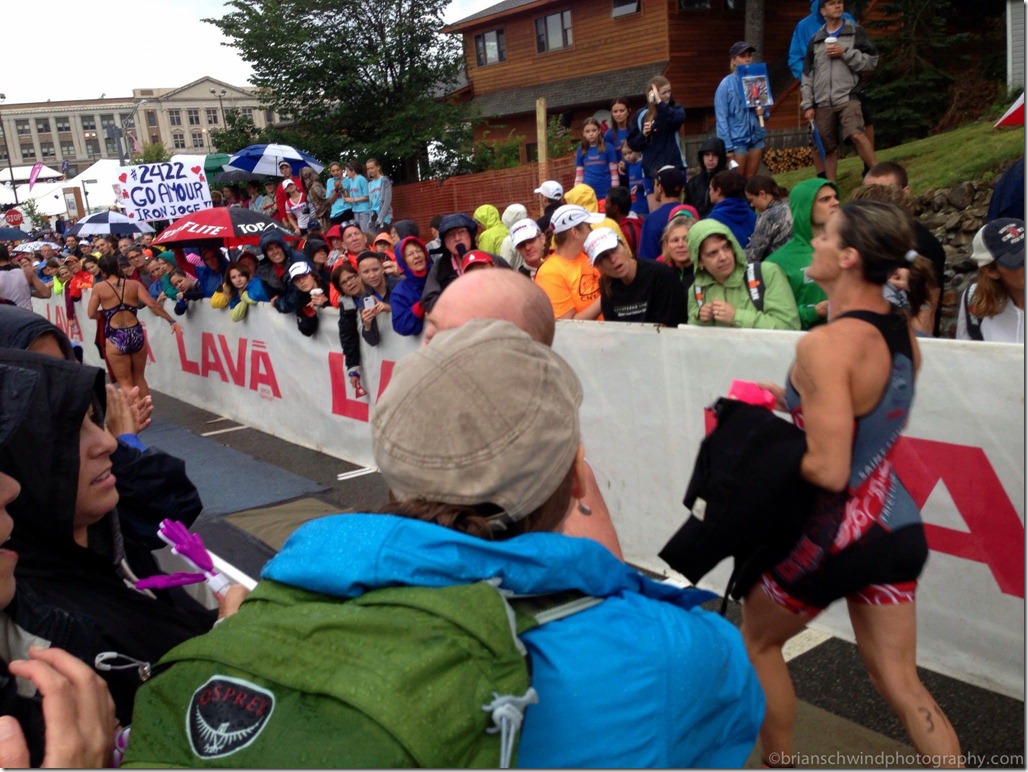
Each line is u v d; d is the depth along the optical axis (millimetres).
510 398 1060
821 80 7867
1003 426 2635
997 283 3180
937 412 2783
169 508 2047
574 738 998
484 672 915
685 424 3635
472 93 29156
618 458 3998
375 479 5859
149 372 10172
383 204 14109
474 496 1043
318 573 1040
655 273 4211
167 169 9984
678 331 3555
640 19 23125
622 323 3801
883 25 14391
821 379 1995
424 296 5172
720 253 3779
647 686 1017
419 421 1061
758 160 8359
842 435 1977
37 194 43875
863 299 2076
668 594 1226
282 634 989
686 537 2170
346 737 865
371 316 5629
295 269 6316
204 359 8555
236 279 7375
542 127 15430
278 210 15688
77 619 1464
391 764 840
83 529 1714
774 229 4656
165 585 1659
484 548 1009
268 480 5992
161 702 1019
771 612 2260
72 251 17734
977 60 14719
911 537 2082
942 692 2826
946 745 2076
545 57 26234
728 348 3379
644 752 1013
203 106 103500
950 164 8516
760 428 2082
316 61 22750
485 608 947
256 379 7570
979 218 7586
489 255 5074
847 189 9062
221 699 964
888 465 2104
